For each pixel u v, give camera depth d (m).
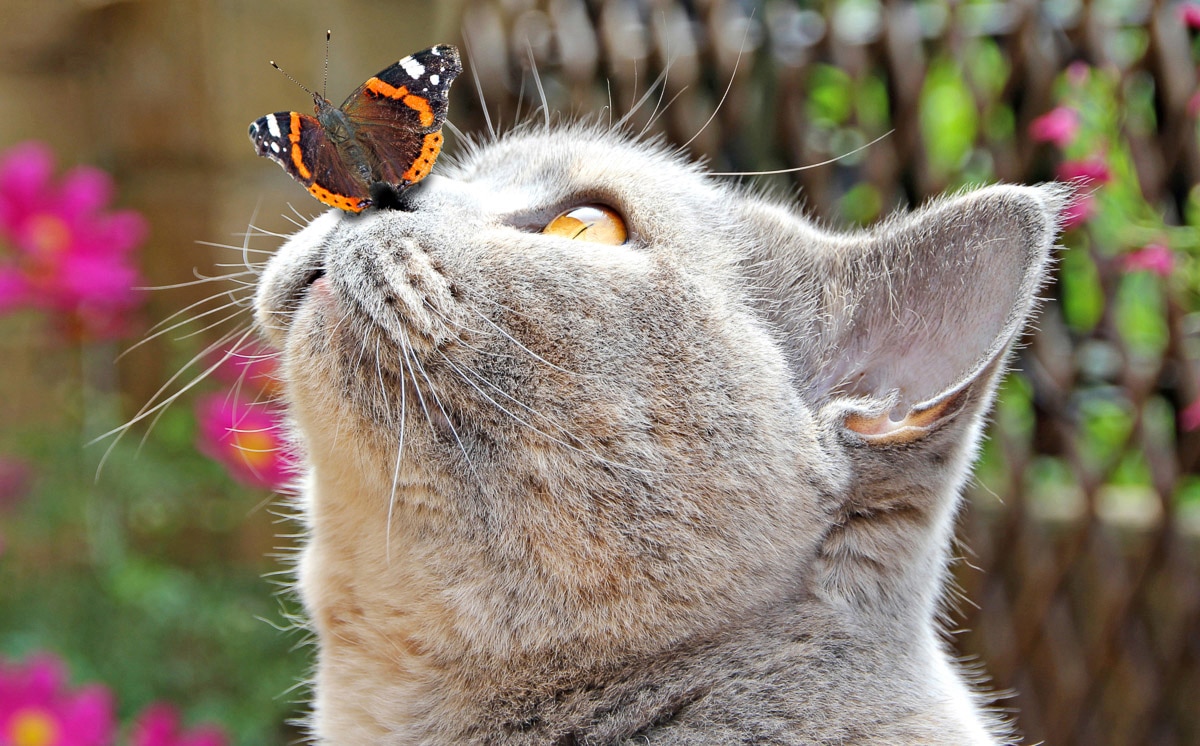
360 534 0.71
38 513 0.94
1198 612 0.90
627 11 0.95
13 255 0.93
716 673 0.70
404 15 1.14
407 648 0.71
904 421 0.71
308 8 1.09
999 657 0.92
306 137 0.70
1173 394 0.90
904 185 0.93
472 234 0.70
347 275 0.70
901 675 0.70
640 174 0.72
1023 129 0.90
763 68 0.94
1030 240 0.70
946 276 0.71
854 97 0.92
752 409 0.70
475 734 0.71
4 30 1.16
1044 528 0.92
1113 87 0.88
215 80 1.09
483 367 0.69
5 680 0.85
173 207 1.12
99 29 1.18
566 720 0.70
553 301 0.70
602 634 0.70
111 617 0.94
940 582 0.73
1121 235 0.87
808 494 0.71
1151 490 0.95
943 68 0.96
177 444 0.99
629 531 0.70
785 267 0.73
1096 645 0.92
